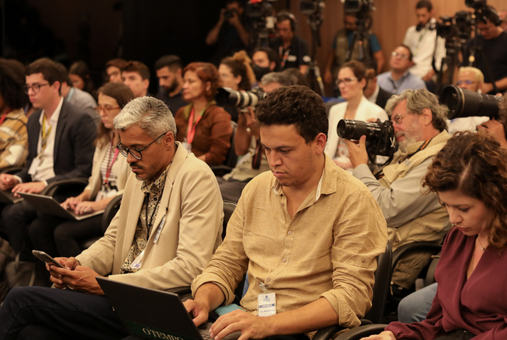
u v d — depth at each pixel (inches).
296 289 62.7
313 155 60.9
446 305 56.9
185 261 73.5
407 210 89.4
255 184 68.1
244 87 170.7
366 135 96.7
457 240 58.7
